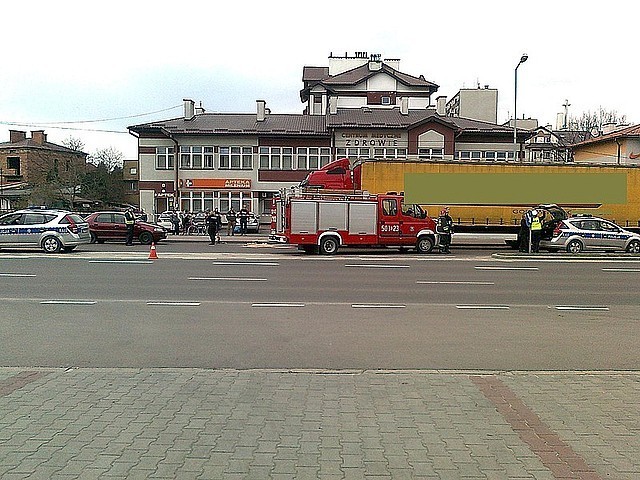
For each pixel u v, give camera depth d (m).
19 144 66.31
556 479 4.08
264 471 4.19
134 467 4.24
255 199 52.53
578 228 27.30
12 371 6.91
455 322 10.38
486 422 5.23
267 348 8.30
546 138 72.69
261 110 55.25
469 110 66.12
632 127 50.84
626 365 7.58
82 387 6.23
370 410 5.55
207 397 5.91
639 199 30.34
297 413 5.45
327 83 65.81
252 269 18.81
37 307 11.54
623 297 13.72
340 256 24.50
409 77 67.94
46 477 4.07
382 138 51.88
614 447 4.67
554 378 6.72
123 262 20.56
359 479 4.08
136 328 9.61
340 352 8.10
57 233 23.88
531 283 16.11
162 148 52.91
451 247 30.61
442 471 4.21
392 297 13.31
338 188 30.33
